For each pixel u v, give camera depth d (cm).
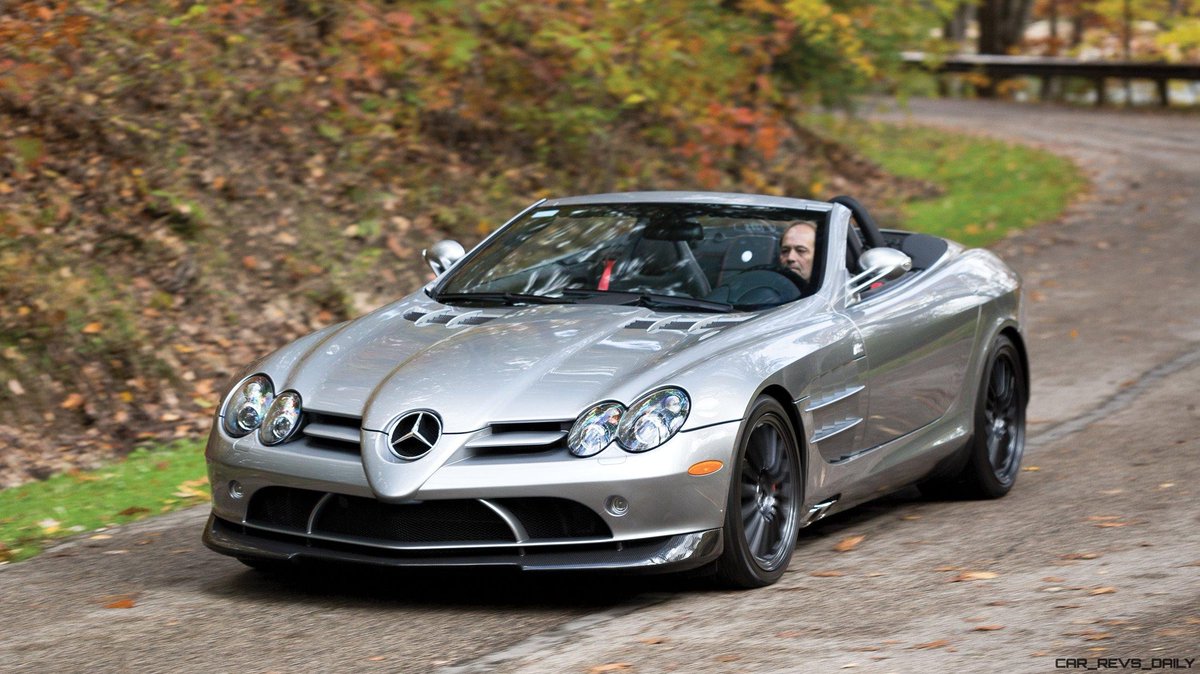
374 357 680
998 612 594
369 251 1645
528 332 689
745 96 2192
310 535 637
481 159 1969
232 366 1355
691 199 839
